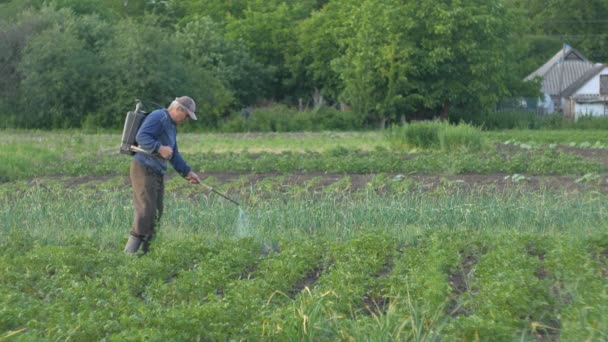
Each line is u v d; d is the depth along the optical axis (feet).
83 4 557.74
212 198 140.87
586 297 65.16
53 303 66.85
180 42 473.67
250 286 70.18
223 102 445.78
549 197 127.44
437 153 222.07
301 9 600.39
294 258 83.46
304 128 443.32
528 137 335.88
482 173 181.37
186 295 71.36
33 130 398.01
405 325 58.90
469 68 438.81
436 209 116.16
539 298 67.31
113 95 414.21
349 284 72.02
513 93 510.58
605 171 184.65
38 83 406.62
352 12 465.47
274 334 56.80
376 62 433.89
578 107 573.33
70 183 174.09
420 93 438.81
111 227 113.50
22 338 54.85
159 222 95.35
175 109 94.12
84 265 82.69
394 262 84.12
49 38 409.49
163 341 55.57
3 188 154.30
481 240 93.81
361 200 130.11
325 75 537.24
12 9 532.32
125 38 423.23
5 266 80.53
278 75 563.89
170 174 187.11
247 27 552.00
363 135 360.89
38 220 117.70
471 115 469.98
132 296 70.23
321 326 58.49
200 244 92.32
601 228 102.12
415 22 427.74
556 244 88.22
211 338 57.93
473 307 67.31
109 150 267.80
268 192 148.46
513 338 57.93
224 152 251.80
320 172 188.14
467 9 430.61
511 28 465.47
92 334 58.44
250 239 93.45
